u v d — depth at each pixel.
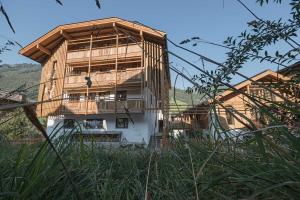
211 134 1.55
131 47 19.84
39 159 1.13
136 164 2.39
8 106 0.56
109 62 21.62
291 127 0.97
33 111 0.61
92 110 19.97
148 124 19.61
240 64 2.13
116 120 20.14
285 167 0.91
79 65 22.58
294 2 2.10
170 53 1.05
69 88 20.98
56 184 1.32
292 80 2.06
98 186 1.61
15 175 1.15
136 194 1.59
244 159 1.28
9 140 1.96
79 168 1.70
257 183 0.97
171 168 1.91
